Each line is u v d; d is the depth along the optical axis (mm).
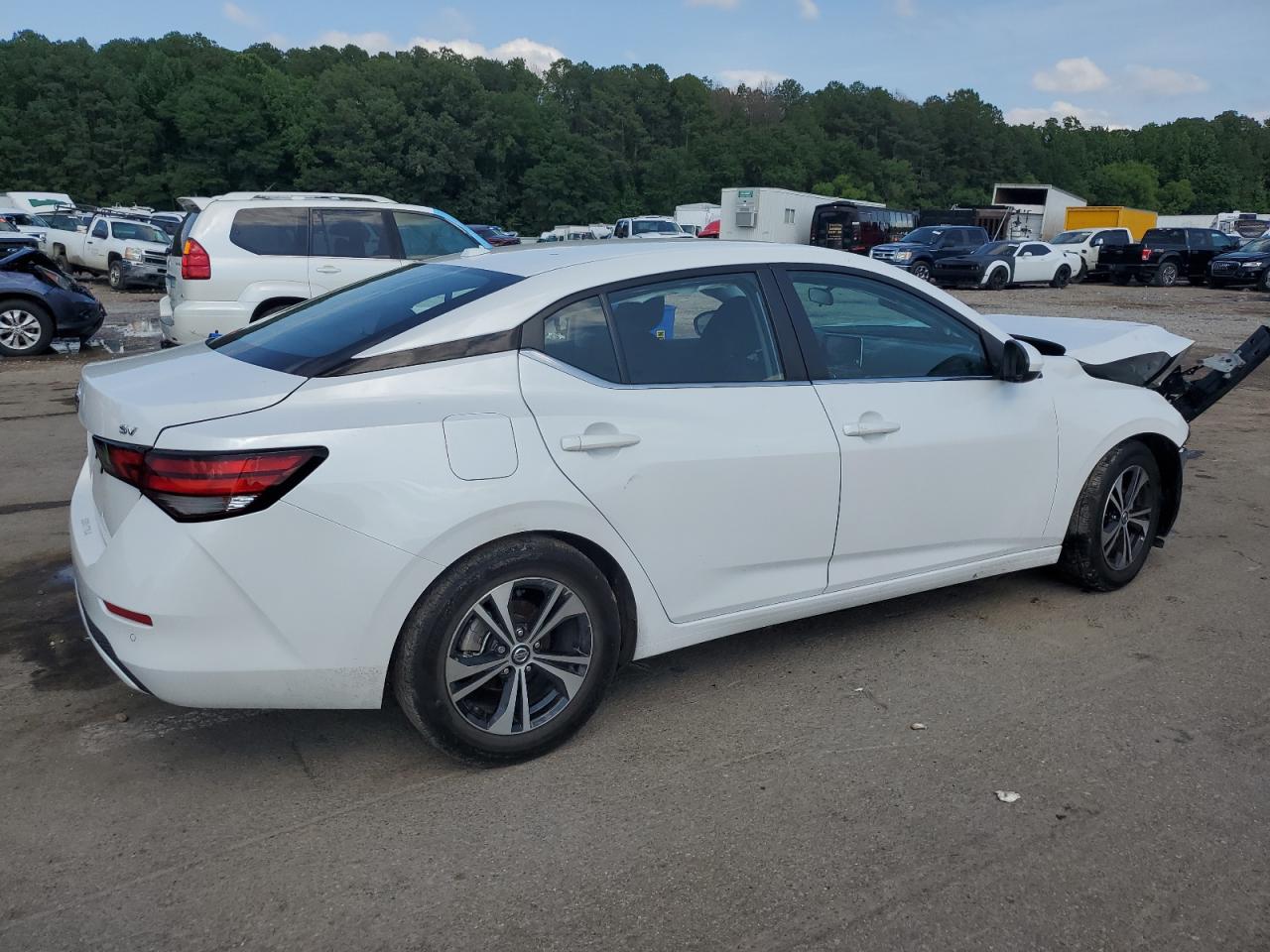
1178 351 5117
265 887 2605
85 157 83062
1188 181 122250
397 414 2885
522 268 3426
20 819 2883
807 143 106938
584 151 94438
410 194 87688
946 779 3133
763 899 2570
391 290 3611
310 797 3016
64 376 10984
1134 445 4559
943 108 121125
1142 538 4750
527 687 3199
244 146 84938
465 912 2516
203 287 8953
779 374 3619
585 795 3035
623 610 3354
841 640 4207
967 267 28266
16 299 12320
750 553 3518
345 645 2850
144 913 2498
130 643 2768
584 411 3156
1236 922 2498
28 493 6234
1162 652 4094
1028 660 4004
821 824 2893
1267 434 8555
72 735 3359
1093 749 3324
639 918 2498
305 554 2758
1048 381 4312
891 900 2568
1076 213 42281
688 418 3340
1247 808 2988
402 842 2799
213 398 2854
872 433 3707
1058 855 2756
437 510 2863
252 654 2783
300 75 108625
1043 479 4258
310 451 2736
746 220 38875
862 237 39781
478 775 3145
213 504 2678
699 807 2977
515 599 3137
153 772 3148
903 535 3887
